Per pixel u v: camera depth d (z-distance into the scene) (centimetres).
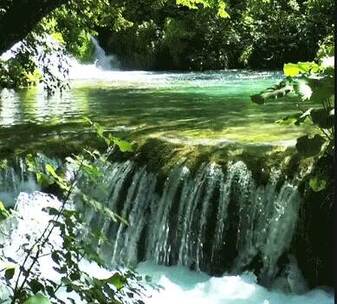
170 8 2223
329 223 512
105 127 807
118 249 616
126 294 304
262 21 2205
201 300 520
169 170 614
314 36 2117
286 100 993
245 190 566
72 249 254
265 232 548
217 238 573
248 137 669
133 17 2184
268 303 510
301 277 527
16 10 494
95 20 1049
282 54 2142
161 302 512
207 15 2180
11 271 244
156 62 2200
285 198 540
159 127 777
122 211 630
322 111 315
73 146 713
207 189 584
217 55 2148
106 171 654
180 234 594
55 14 961
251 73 1839
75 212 264
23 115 955
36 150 708
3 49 500
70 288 237
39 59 921
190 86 1388
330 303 495
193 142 655
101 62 2166
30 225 524
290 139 643
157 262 600
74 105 1063
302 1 2312
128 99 1134
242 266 557
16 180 686
